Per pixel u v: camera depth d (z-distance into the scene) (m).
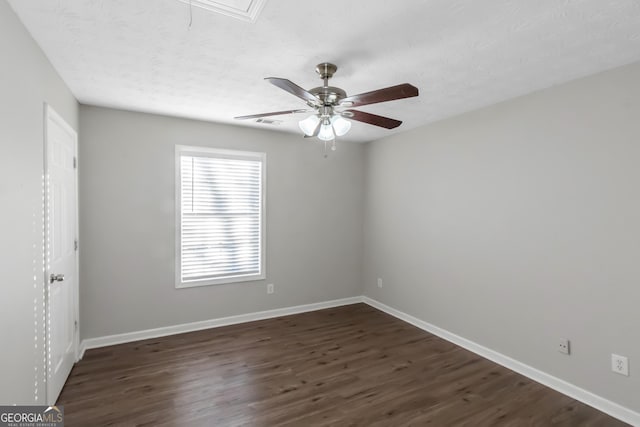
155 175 3.49
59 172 2.44
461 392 2.52
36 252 1.91
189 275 3.71
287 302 4.32
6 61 1.53
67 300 2.66
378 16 1.67
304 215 4.41
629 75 2.19
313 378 2.71
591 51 2.03
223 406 2.32
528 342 2.76
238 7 1.61
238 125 3.89
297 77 2.46
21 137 1.70
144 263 3.47
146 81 2.56
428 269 3.77
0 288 1.46
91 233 3.22
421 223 3.86
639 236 2.13
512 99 2.89
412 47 1.99
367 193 4.76
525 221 2.79
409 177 4.03
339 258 4.68
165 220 3.56
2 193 1.49
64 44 1.97
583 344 2.41
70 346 2.76
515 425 2.14
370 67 2.28
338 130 2.30
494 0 1.54
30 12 1.64
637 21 1.71
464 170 3.33
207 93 2.83
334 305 4.65
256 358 3.06
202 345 3.33
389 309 4.36
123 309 3.38
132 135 3.38
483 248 3.14
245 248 4.03
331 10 1.62
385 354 3.17
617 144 2.24
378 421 2.17
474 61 2.18
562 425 2.15
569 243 2.49
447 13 1.65
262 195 4.10
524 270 2.79
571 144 2.48
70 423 2.12
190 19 1.71
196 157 3.71
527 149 2.77
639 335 2.14
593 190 2.35
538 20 1.70
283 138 4.24
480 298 3.17
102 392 2.47
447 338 3.51
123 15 1.68
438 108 3.17
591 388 2.37
